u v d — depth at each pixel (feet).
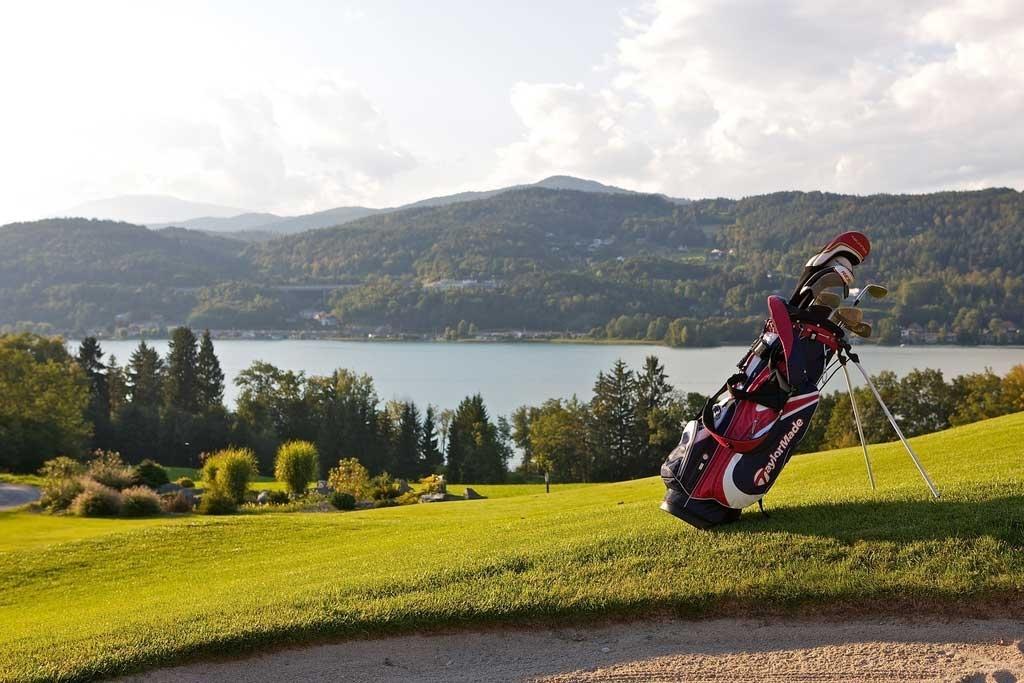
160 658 20.57
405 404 351.67
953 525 21.57
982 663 16.92
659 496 55.06
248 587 30.55
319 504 125.90
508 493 181.68
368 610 21.58
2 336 294.25
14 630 30.14
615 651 19.20
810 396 22.39
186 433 298.15
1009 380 241.76
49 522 84.48
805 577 20.06
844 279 22.39
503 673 18.84
